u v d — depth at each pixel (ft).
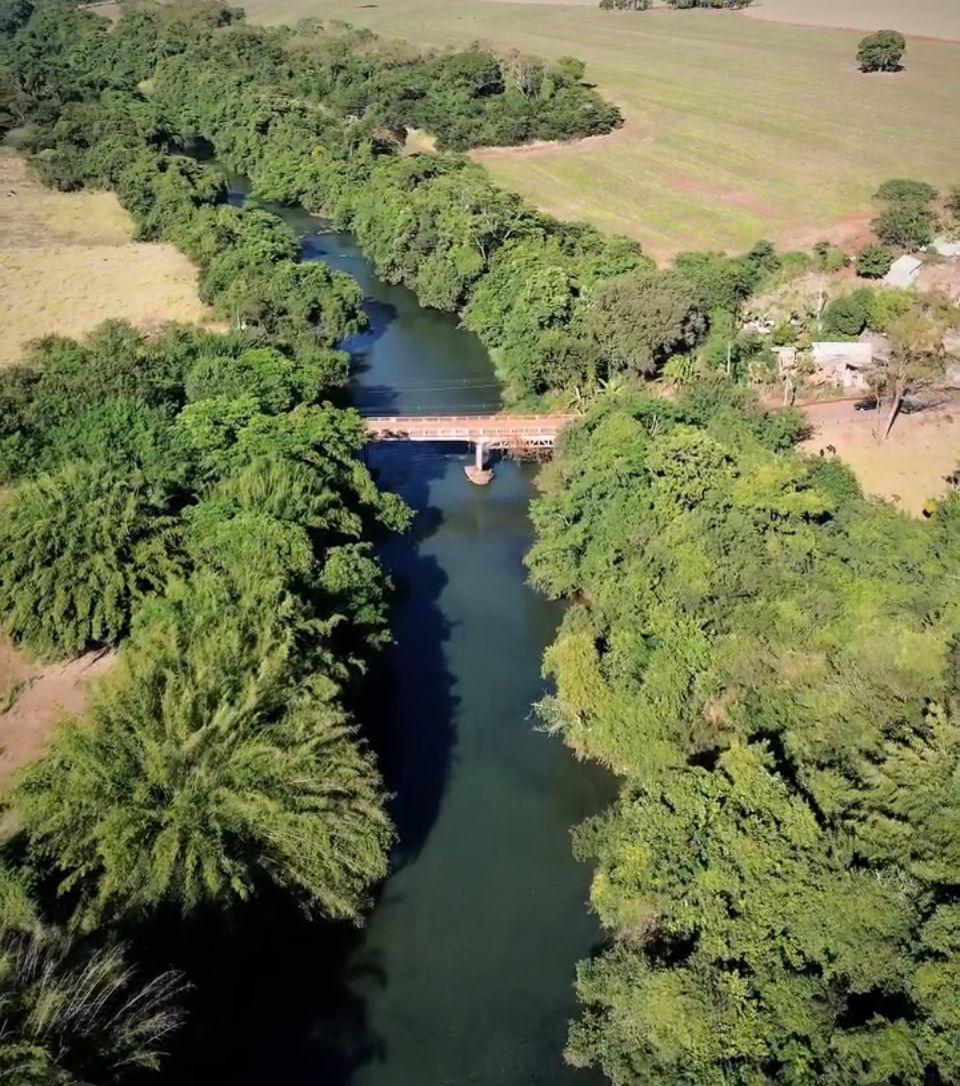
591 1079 149.59
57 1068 113.60
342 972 163.84
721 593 201.77
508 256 388.78
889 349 321.52
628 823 164.14
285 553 198.90
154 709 159.02
